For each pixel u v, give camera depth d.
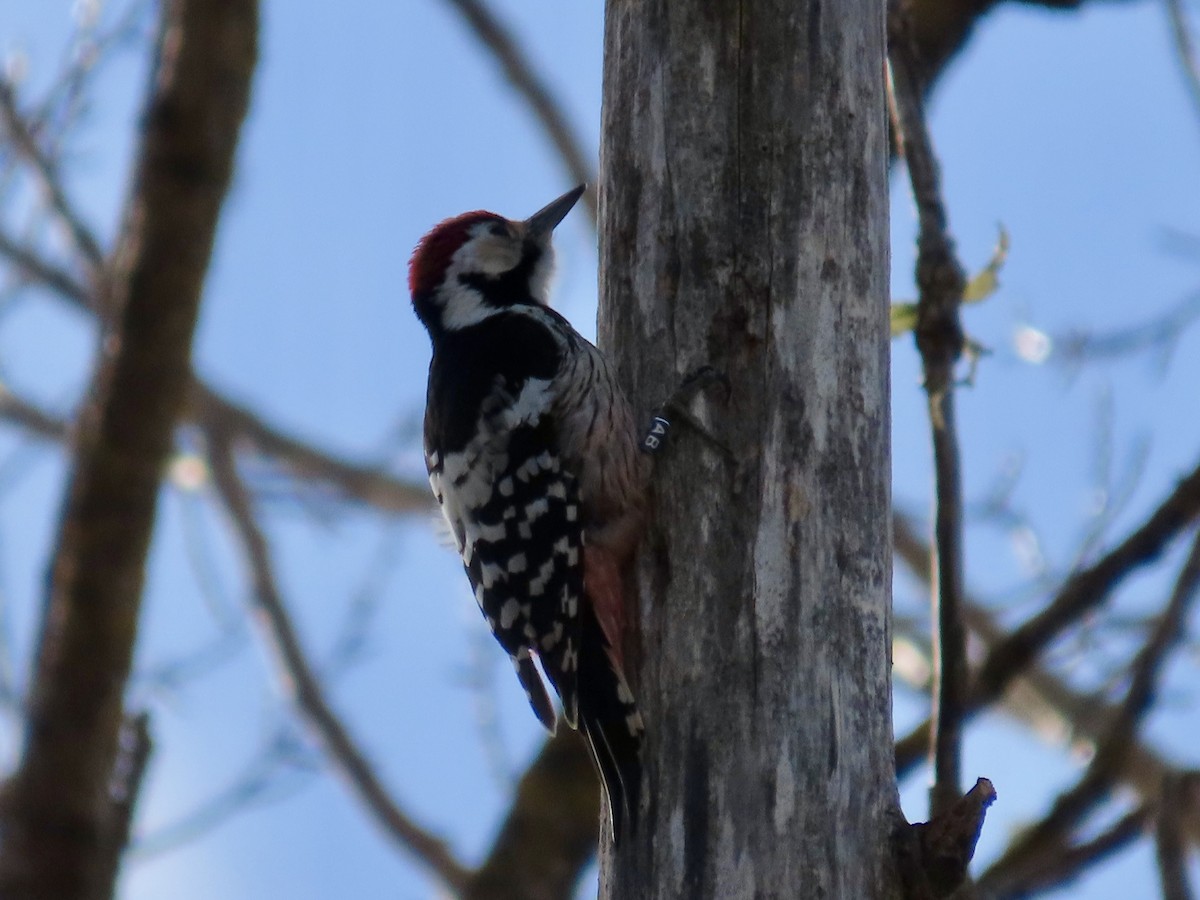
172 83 13.95
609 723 8.93
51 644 13.58
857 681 8.75
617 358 9.66
